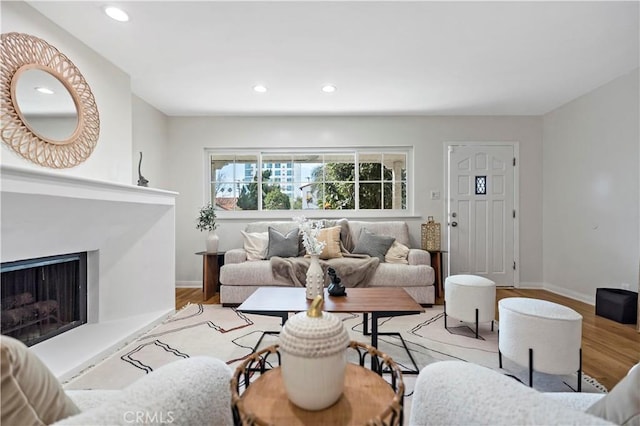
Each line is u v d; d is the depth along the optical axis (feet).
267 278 10.60
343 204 14.05
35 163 6.37
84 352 6.62
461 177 13.58
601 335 8.05
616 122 9.98
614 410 2.19
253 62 8.74
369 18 6.74
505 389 2.16
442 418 2.38
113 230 8.43
